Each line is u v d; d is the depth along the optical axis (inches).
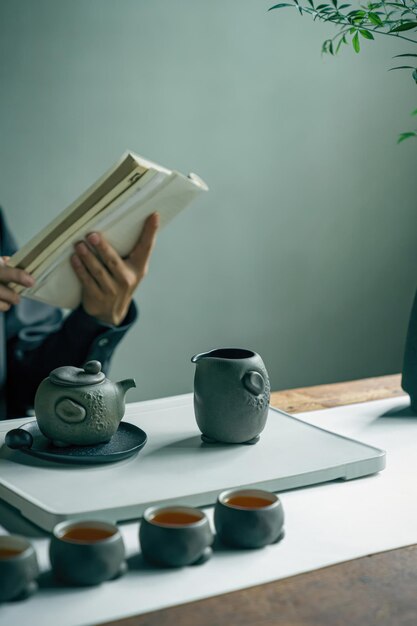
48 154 115.3
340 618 30.3
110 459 42.6
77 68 114.8
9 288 56.4
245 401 45.3
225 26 122.8
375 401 59.5
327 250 138.0
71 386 43.5
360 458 44.3
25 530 36.9
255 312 134.0
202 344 131.0
